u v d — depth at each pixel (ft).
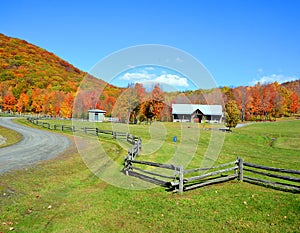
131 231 16.78
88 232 16.53
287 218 19.02
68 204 21.15
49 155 43.78
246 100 191.52
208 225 17.70
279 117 203.10
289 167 41.88
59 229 16.80
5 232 16.12
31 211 19.52
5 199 21.70
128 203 21.61
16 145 57.16
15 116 164.35
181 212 19.83
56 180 27.94
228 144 75.05
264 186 27.58
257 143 81.56
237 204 21.75
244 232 16.78
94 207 20.57
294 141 82.74
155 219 18.53
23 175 29.73
